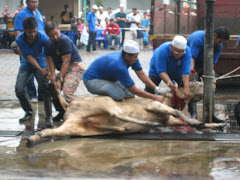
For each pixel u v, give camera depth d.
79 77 5.79
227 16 10.94
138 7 33.28
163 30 10.05
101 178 3.61
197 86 5.77
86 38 16.78
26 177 3.64
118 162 4.10
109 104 5.10
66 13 18.66
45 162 4.11
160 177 3.64
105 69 5.19
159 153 4.43
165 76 5.59
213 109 5.88
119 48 18.84
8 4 24.06
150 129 5.63
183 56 5.59
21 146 4.75
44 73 5.73
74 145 4.79
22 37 5.81
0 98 7.95
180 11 11.20
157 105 5.34
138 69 5.40
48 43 5.62
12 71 11.55
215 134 5.25
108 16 20.23
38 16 7.20
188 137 5.10
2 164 4.04
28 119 6.27
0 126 5.82
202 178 3.62
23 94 6.13
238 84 9.84
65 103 5.52
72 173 3.75
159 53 5.59
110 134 5.30
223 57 8.15
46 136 4.85
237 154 4.38
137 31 19.09
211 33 5.46
